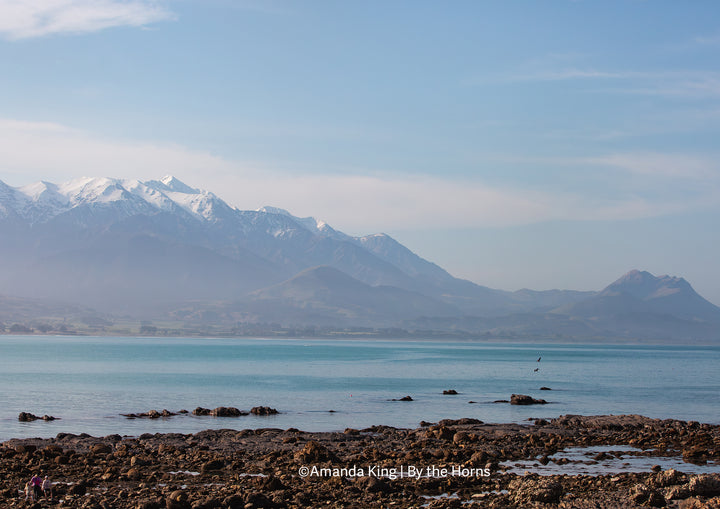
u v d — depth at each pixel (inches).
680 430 2687.0
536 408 3786.9
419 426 2999.5
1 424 2997.0
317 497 1477.6
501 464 1926.7
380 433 2640.3
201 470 1804.9
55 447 2086.6
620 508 1332.4
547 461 1975.9
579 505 1350.9
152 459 1963.6
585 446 2294.5
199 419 3230.8
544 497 1396.4
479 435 2514.8
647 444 2306.8
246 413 3447.3
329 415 3417.8
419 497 1501.0
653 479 1509.6
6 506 1387.8
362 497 1492.4
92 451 2080.5
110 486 1605.6
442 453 2010.3
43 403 3890.3
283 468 1829.5
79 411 3526.1
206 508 1360.7
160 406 3831.2
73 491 1523.1
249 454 2073.1
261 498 1406.3
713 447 2236.7
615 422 2878.9
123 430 2834.6
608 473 1793.8
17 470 1779.0
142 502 1370.6
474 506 1397.6
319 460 1920.5
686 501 1290.6
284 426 2989.7
